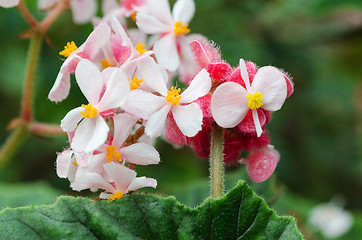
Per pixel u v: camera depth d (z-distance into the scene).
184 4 0.41
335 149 0.89
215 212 0.34
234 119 0.35
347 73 0.94
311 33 0.82
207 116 0.35
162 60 0.39
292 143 0.86
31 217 0.33
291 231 0.33
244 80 0.35
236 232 0.34
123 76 0.34
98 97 0.34
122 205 0.33
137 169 0.72
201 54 0.36
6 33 0.71
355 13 0.80
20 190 0.52
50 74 0.70
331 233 0.61
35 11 0.67
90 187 0.34
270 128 0.81
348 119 0.90
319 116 0.89
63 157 0.34
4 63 0.72
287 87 0.35
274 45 0.81
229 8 0.79
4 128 0.75
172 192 0.48
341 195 0.88
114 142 0.34
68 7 0.46
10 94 0.73
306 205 0.62
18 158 0.73
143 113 0.34
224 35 0.76
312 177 0.87
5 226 0.33
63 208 0.33
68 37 0.70
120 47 0.36
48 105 0.71
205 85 0.35
